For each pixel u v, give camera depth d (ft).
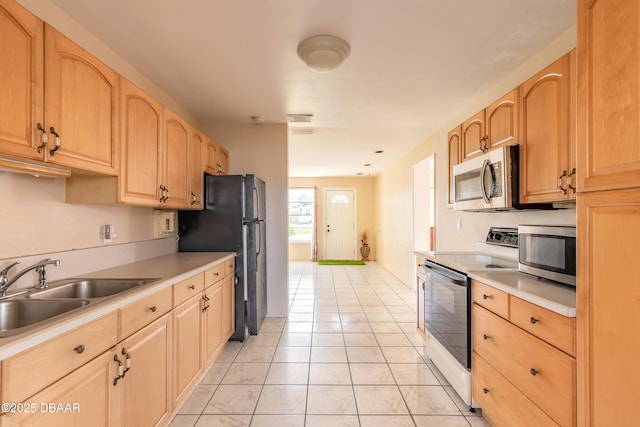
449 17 5.49
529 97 5.85
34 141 3.88
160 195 6.94
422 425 5.86
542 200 5.51
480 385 5.93
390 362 8.38
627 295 3.04
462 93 8.82
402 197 18.58
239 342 9.65
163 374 5.43
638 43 2.90
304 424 5.88
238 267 9.66
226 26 5.72
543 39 6.19
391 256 21.40
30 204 4.92
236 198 9.71
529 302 4.56
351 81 8.05
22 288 4.78
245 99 9.29
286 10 5.28
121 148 5.60
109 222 6.72
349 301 14.39
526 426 4.60
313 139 14.25
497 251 8.25
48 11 5.02
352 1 5.07
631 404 3.01
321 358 8.60
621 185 3.08
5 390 2.75
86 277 5.68
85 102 4.74
